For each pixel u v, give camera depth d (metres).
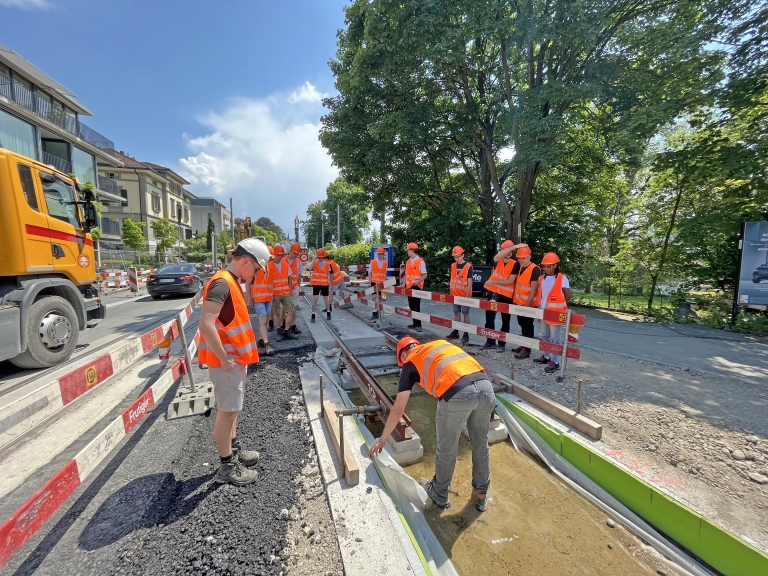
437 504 3.05
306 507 2.61
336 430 3.43
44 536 2.32
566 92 10.22
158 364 5.51
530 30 10.02
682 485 2.89
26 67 17.84
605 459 3.19
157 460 3.14
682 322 9.65
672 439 3.51
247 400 4.25
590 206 15.72
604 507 3.03
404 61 12.39
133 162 36.41
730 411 4.05
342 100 15.47
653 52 9.88
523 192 13.45
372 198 17.81
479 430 2.90
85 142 22.06
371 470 3.00
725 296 10.96
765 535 2.42
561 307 5.16
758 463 3.14
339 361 5.77
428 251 16.86
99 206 16.92
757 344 7.12
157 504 2.60
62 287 5.76
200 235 41.31
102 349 6.28
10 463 3.04
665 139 12.95
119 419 2.54
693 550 2.53
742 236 8.85
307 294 14.53
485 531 2.85
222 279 2.67
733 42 8.98
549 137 11.05
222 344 2.69
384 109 14.36
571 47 10.85
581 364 5.70
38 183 5.23
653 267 13.06
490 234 15.34
